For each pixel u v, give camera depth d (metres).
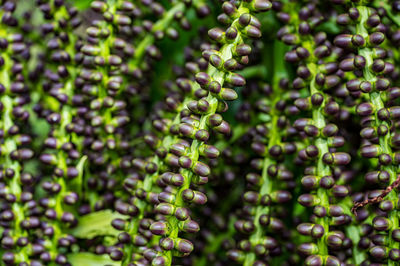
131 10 0.38
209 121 0.33
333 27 0.39
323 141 0.36
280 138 0.38
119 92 0.40
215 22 0.42
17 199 0.38
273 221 0.37
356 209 0.36
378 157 0.35
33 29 0.42
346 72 0.37
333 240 0.34
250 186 0.38
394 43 0.38
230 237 0.40
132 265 0.35
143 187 0.37
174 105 0.38
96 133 0.39
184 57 0.41
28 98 0.41
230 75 0.34
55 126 0.39
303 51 0.37
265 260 0.37
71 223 0.39
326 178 0.35
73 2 0.42
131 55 0.40
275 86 0.40
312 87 0.37
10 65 0.39
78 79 0.39
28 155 0.38
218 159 0.40
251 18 0.34
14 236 0.38
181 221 0.33
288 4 0.38
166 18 0.40
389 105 0.36
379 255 0.34
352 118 0.39
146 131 0.41
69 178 0.39
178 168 0.36
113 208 0.40
